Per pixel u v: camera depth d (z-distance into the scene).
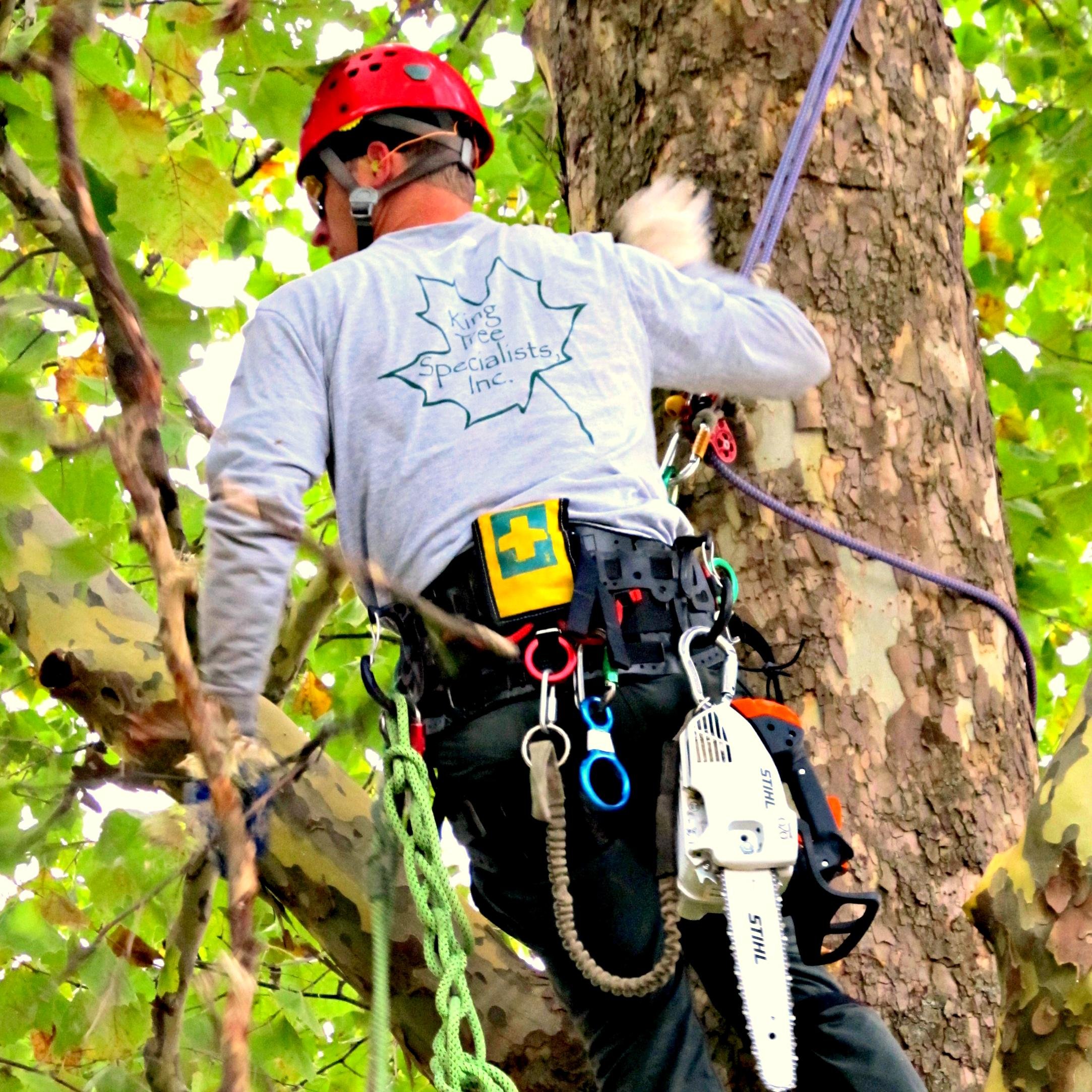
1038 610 8.98
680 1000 3.69
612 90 5.85
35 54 2.19
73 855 6.69
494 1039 4.42
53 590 4.51
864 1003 4.51
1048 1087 3.32
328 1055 9.34
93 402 4.80
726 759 3.55
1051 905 3.41
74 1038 5.68
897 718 4.86
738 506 5.04
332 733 3.45
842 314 5.27
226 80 5.49
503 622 3.60
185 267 4.86
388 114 4.28
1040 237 9.98
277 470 3.71
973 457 5.31
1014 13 10.33
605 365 3.94
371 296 3.97
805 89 5.51
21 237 5.07
